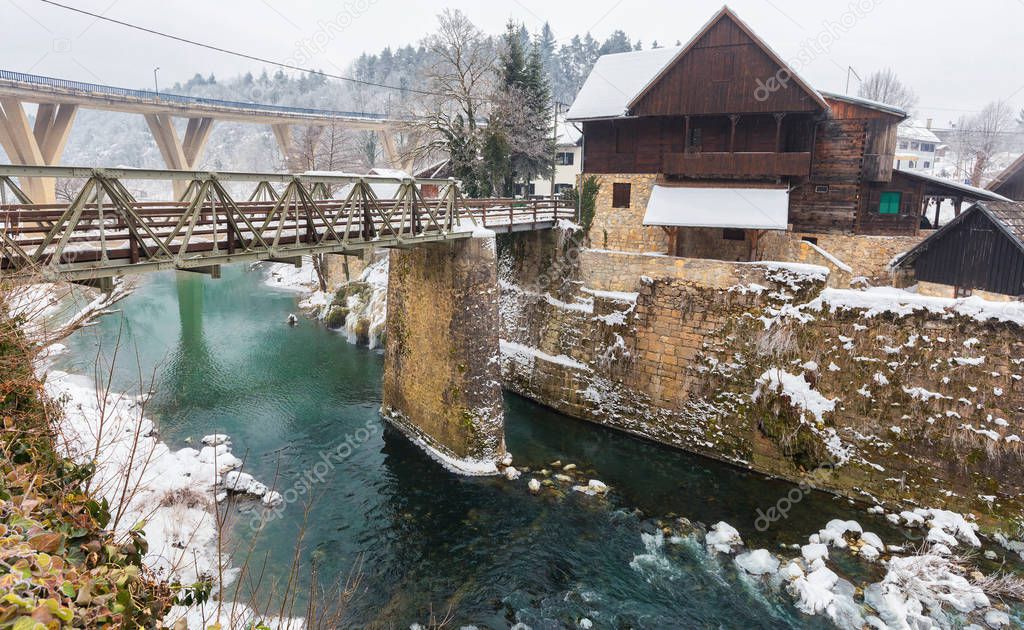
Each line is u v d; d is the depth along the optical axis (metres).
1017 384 15.12
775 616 12.83
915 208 24.75
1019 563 14.23
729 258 26.81
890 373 16.81
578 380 23.30
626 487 18.05
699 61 23.92
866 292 17.53
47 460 6.66
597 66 30.38
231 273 48.19
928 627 12.16
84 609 4.11
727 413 19.56
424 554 14.72
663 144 26.30
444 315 19.14
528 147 36.06
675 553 14.95
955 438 15.84
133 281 11.05
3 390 6.98
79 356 24.78
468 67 34.19
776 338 18.61
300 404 22.84
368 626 12.36
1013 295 17.17
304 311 36.03
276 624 11.27
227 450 18.39
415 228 16.88
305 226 13.95
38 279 8.61
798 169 23.45
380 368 26.78
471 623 12.60
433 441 20.03
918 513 16.09
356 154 60.81
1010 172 27.62
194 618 10.73
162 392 22.86
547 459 19.86
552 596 13.45
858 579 13.77
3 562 3.96
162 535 13.26
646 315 21.30
